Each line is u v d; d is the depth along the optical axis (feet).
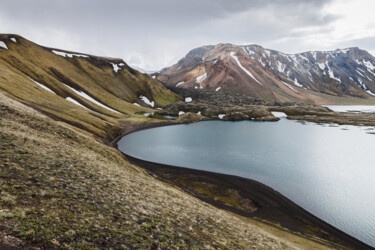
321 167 251.60
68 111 359.05
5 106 115.34
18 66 471.62
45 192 52.75
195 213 87.86
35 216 42.65
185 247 55.31
